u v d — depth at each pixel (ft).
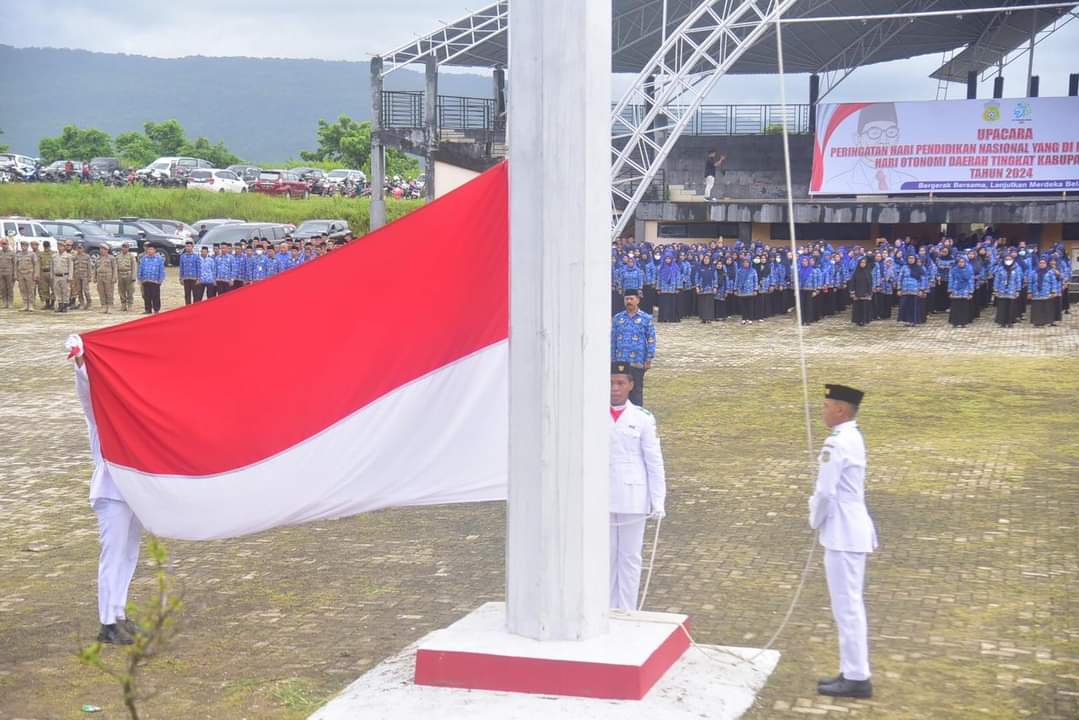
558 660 22.31
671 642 23.93
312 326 25.53
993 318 103.04
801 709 22.43
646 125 112.37
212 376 25.50
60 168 212.02
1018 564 32.24
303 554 34.86
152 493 25.41
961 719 21.95
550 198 22.76
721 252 107.76
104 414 25.57
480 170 126.21
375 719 21.56
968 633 26.76
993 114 120.67
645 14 128.88
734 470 45.37
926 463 45.75
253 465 25.22
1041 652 25.50
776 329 98.22
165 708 23.06
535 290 22.97
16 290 126.31
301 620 28.60
